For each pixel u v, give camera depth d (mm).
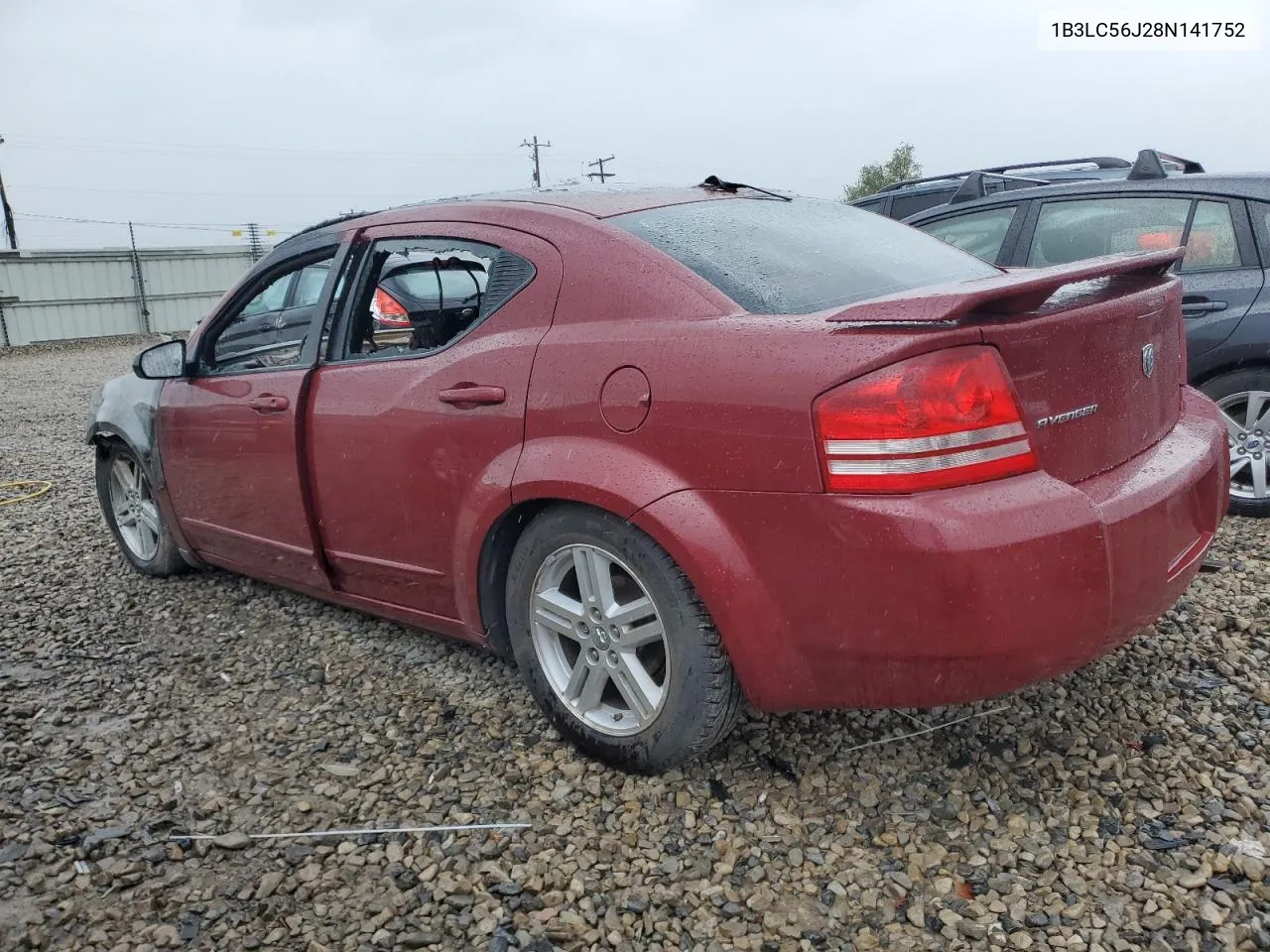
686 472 2363
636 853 2400
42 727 3203
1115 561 2209
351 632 3850
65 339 26938
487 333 2867
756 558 2277
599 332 2594
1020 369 2195
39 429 10594
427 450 2963
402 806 2654
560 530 2662
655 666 2646
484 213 3035
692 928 2158
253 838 2543
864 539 2121
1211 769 2592
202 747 3025
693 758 2617
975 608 2072
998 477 2145
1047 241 5145
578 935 2146
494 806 2625
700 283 2525
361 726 3105
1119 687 3016
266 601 4234
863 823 2461
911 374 2088
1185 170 6602
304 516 3467
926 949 2062
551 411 2629
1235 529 4441
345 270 3383
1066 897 2176
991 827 2416
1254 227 4523
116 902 2328
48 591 4535
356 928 2205
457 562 2926
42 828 2621
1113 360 2445
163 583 4559
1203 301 4574
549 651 2836
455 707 3189
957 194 5824
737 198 3215
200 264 29359
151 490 4340
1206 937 2035
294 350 3576
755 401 2240
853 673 2250
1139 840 2336
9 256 25609
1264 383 4488
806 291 2617
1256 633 3338
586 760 2807
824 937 2107
